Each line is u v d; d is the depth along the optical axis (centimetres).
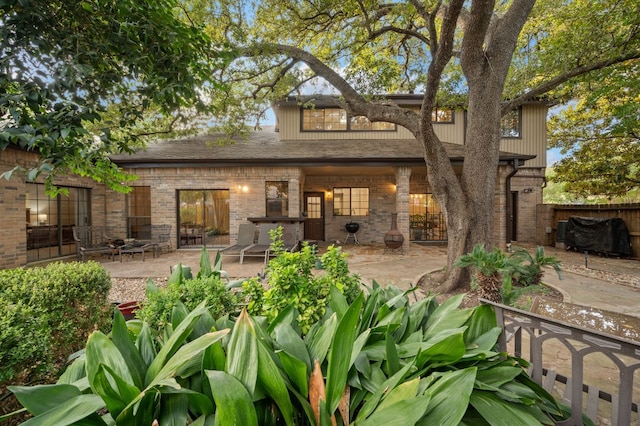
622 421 131
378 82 650
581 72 601
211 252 905
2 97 200
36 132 213
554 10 684
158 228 929
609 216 873
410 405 98
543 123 1146
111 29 250
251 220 877
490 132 514
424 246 1099
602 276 591
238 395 98
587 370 255
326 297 200
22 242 630
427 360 136
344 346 117
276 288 194
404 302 211
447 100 768
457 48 781
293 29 666
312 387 114
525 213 1153
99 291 272
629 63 710
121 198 932
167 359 134
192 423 109
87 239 852
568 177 1191
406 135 1147
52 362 198
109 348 126
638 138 1016
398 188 927
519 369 140
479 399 120
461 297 197
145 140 836
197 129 876
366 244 1152
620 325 207
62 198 788
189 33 285
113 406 108
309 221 1241
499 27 513
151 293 238
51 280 233
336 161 903
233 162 909
